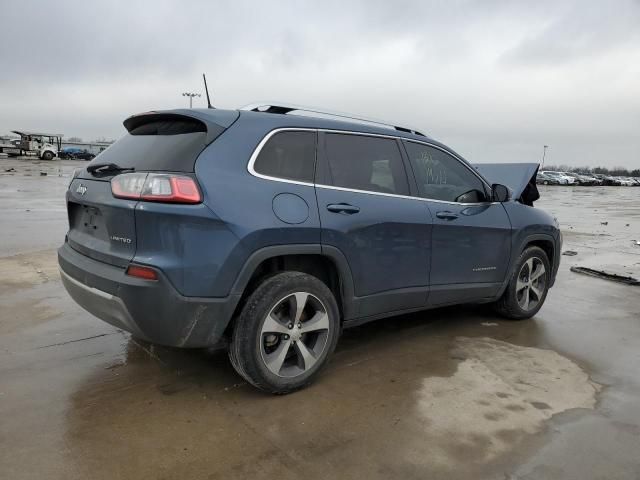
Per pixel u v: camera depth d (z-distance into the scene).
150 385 3.31
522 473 2.48
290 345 3.21
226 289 2.88
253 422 2.88
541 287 5.08
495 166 5.97
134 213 2.79
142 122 3.57
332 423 2.90
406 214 3.74
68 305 4.89
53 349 3.85
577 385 3.50
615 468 2.55
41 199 15.76
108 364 3.61
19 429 2.74
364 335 4.41
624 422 3.00
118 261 2.90
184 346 2.95
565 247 10.24
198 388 3.28
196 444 2.65
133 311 2.81
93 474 2.38
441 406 3.13
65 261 3.35
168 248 2.75
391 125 4.08
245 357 3.01
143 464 2.47
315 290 3.23
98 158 3.58
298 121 3.40
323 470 2.46
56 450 2.56
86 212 3.34
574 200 31.75
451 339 4.36
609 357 4.05
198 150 2.95
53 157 54.59
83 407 3.00
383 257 3.62
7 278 5.83
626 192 50.44
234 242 2.86
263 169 3.12
